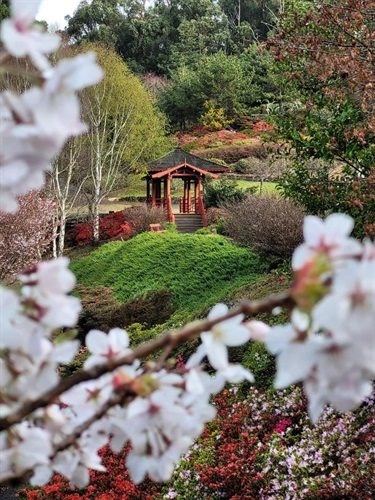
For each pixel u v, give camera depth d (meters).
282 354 0.50
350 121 5.93
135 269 13.69
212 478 4.01
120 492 4.40
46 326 0.67
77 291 11.05
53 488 4.59
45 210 12.66
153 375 0.74
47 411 0.78
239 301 8.26
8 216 11.28
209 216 20.23
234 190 21.81
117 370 0.73
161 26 50.72
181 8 51.69
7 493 5.14
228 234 16.91
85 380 0.70
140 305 9.95
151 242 14.31
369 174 5.59
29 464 0.69
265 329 0.70
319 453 3.84
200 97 38.81
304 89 6.55
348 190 5.63
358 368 0.49
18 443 0.70
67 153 20.44
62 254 20.11
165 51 49.62
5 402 0.68
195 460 4.39
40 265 0.67
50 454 0.76
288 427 4.75
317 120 6.12
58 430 0.78
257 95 39.75
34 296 0.67
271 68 6.72
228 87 39.19
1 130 0.49
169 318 10.09
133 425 0.68
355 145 5.73
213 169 20.64
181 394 0.73
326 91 5.79
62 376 6.98
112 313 9.87
